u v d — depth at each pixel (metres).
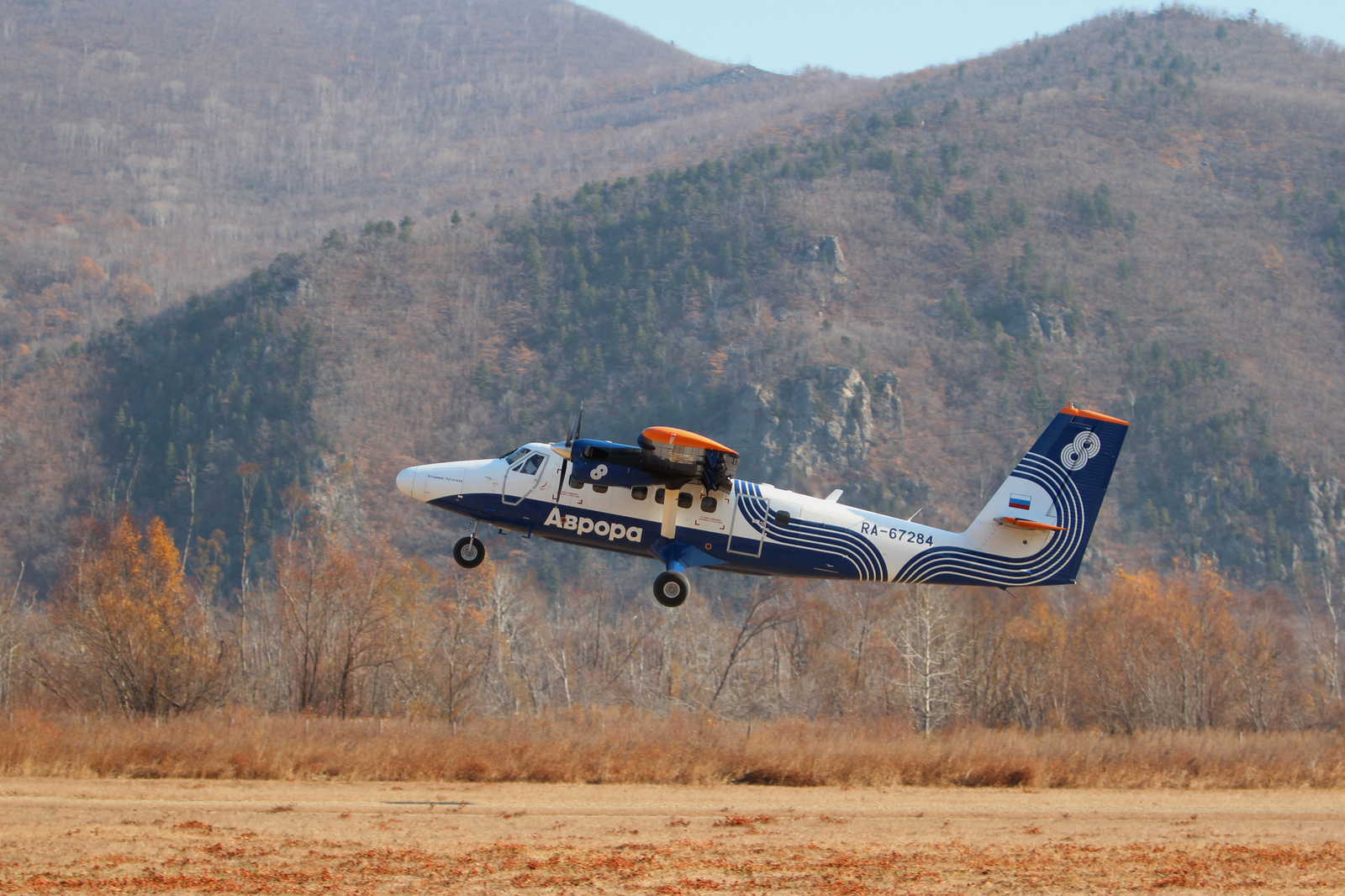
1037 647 187.75
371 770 105.94
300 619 174.38
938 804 100.31
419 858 66.50
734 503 83.19
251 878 60.91
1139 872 67.19
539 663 193.25
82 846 68.50
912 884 62.47
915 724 168.12
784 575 85.12
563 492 82.38
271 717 141.75
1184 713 172.75
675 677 192.50
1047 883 63.62
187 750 106.25
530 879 61.38
